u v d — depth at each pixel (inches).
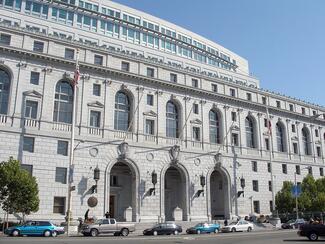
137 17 2935.5
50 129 1822.1
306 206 2431.1
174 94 2287.2
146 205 2004.2
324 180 2564.0
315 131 3068.4
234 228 1838.1
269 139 2433.6
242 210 2388.0
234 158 2440.9
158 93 2217.0
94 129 1945.1
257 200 2485.2
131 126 2079.2
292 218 2481.5
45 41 1932.8
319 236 1151.0
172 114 2288.4
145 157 2065.7
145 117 2132.1
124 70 2107.5
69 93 1951.3
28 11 2417.6
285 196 2452.0
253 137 2647.6
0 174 1492.4
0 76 1793.8
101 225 1456.7
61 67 1931.6
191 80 2412.6
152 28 2994.6
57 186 1771.7
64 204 1784.0
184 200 2172.7
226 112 2506.2
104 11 2770.7
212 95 2439.7
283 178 2684.5
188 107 2324.1
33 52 1839.3
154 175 2050.9
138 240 1104.2
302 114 2955.2
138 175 2018.9
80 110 1926.7
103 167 1915.6
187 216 2140.7
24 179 1510.8
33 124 1791.3
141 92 2150.6
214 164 2333.9
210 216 2229.3
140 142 2066.9
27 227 1371.8
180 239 1187.3
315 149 3004.4
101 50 2080.5
